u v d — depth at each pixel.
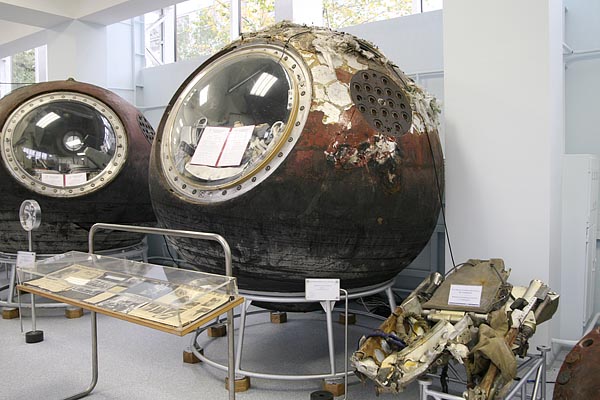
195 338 2.79
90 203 3.51
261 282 2.32
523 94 2.54
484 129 2.64
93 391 2.41
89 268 2.23
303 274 2.27
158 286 1.91
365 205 2.18
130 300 1.89
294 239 2.16
